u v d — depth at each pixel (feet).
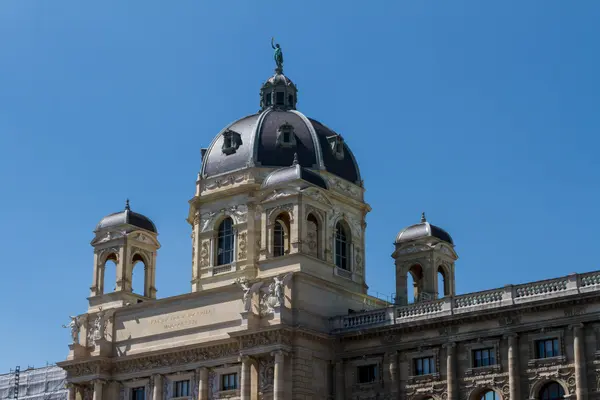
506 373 294.25
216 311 344.49
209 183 390.42
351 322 329.93
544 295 291.38
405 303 384.06
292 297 323.78
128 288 380.37
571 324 284.00
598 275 283.79
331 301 338.95
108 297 380.17
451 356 305.12
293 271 327.67
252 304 328.70
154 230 397.80
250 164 381.40
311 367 322.34
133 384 359.46
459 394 302.04
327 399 325.42
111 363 364.99
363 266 388.57
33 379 513.45
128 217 389.60
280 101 415.85
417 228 391.65
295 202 337.93
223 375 336.90
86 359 363.97
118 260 383.65
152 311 362.74
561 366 284.20
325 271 340.80
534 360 289.33
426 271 383.24
